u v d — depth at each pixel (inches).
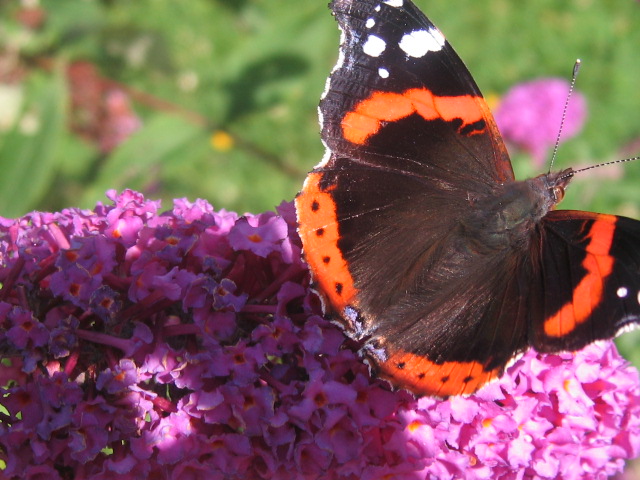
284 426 4.2
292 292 4.3
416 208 4.6
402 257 4.5
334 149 4.5
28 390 4.1
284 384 4.2
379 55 4.6
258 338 4.2
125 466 4.1
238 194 11.4
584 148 10.2
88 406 4.1
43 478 4.2
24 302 4.1
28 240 4.4
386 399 4.3
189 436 4.2
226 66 7.8
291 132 12.1
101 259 4.2
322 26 7.8
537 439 4.6
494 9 13.6
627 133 12.4
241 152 11.6
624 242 4.4
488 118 4.8
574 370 4.7
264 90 7.8
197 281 4.2
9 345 4.1
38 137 6.9
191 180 11.3
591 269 4.4
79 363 4.2
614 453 5.0
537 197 4.7
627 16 13.8
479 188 4.8
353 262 4.4
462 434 4.5
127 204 4.5
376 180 4.6
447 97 4.7
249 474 4.4
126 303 4.3
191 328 4.2
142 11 12.8
